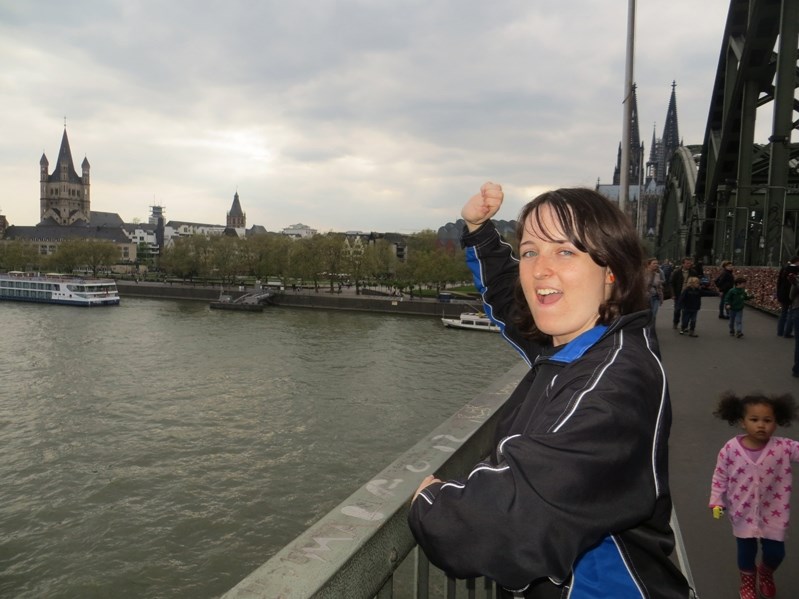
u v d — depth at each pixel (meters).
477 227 2.02
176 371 37.81
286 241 107.56
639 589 1.08
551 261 1.38
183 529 17.16
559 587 1.13
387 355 43.97
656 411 1.12
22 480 20.36
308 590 1.08
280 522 17.69
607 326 1.35
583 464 0.98
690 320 12.33
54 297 80.44
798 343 8.02
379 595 1.37
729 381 7.77
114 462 22.05
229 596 1.06
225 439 24.75
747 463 3.04
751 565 2.96
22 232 161.25
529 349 1.90
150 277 126.25
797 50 20.02
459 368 39.66
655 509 1.14
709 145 33.66
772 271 17.75
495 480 1.01
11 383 34.44
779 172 20.69
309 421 27.42
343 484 20.44
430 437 1.98
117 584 14.59
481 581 2.17
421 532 1.07
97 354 43.56
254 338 51.50
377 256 102.31
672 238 53.47
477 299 80.75
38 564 15.37
